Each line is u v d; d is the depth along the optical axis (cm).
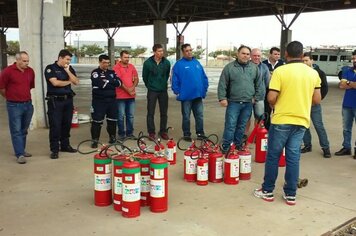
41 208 420
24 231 364
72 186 492
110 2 2497
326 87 630
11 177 525
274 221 395
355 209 432
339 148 720
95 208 421
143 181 420
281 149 437
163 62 757
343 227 387
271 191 450
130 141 739
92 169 565
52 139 620
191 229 373
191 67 726
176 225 381
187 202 441
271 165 441
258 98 653
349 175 557
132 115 771
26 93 593
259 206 434
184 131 758
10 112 585
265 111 733
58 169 563
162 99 764
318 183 520
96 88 686
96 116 690
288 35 2447
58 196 457
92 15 3253
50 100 614
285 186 444
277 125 430
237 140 651
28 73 601
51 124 617
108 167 425
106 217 398
